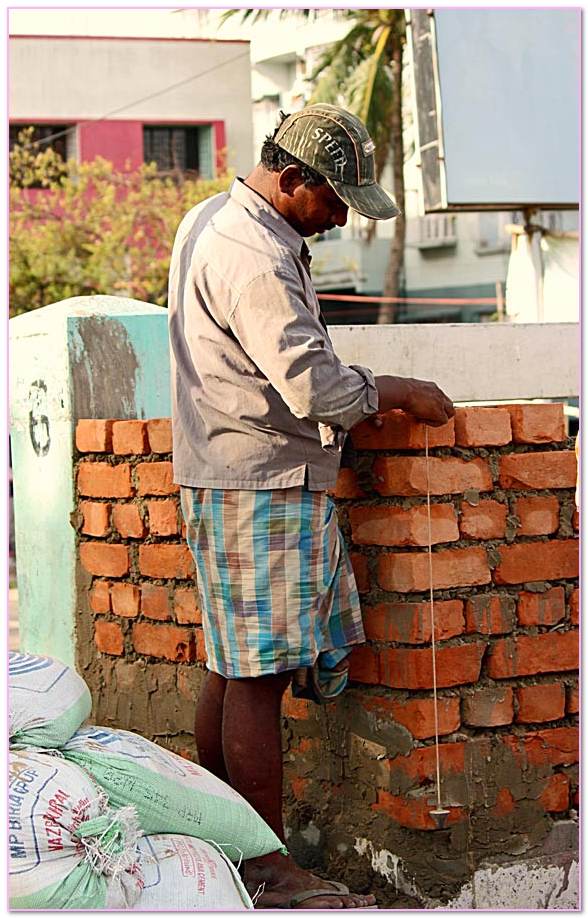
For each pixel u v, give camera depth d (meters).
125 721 4.08
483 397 4.17
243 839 2.92
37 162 18.39
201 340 3.08
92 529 4.13
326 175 3.00
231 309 2.99
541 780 3.40
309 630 3.10
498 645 3.33
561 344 4.32
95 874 2.48
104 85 20.58
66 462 4.23
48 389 4.31
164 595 3.86
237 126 21.30
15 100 20.16
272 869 3.04
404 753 3.21
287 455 3.06
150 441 3.86
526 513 3.39
